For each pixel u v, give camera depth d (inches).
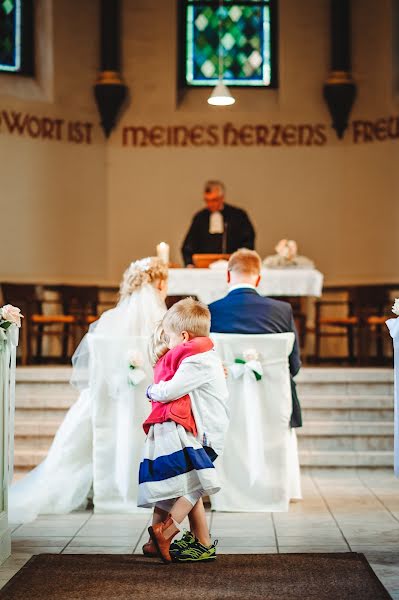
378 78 551.2
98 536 237.8
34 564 207.2
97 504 266.5
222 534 238.5
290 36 566.9
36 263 543.2
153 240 566.6
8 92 538.3
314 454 333.4
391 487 307.3
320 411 358.9
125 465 266.1
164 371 210.8
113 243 565.0
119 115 566.6
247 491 266.8
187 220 566.6
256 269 275.4
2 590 186.4
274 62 574.6
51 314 546.3
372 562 209.3
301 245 563.8
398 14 547.8
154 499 204.7
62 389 377.1
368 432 344.2
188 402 209.0
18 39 551.2
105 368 266.5
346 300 556.1
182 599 180.2
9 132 537.0
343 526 247.0
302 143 565.3
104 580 193.5
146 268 274.7
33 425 345.7
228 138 566.9
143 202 566.6
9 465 219.8
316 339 512.7
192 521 213.5
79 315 531.2
